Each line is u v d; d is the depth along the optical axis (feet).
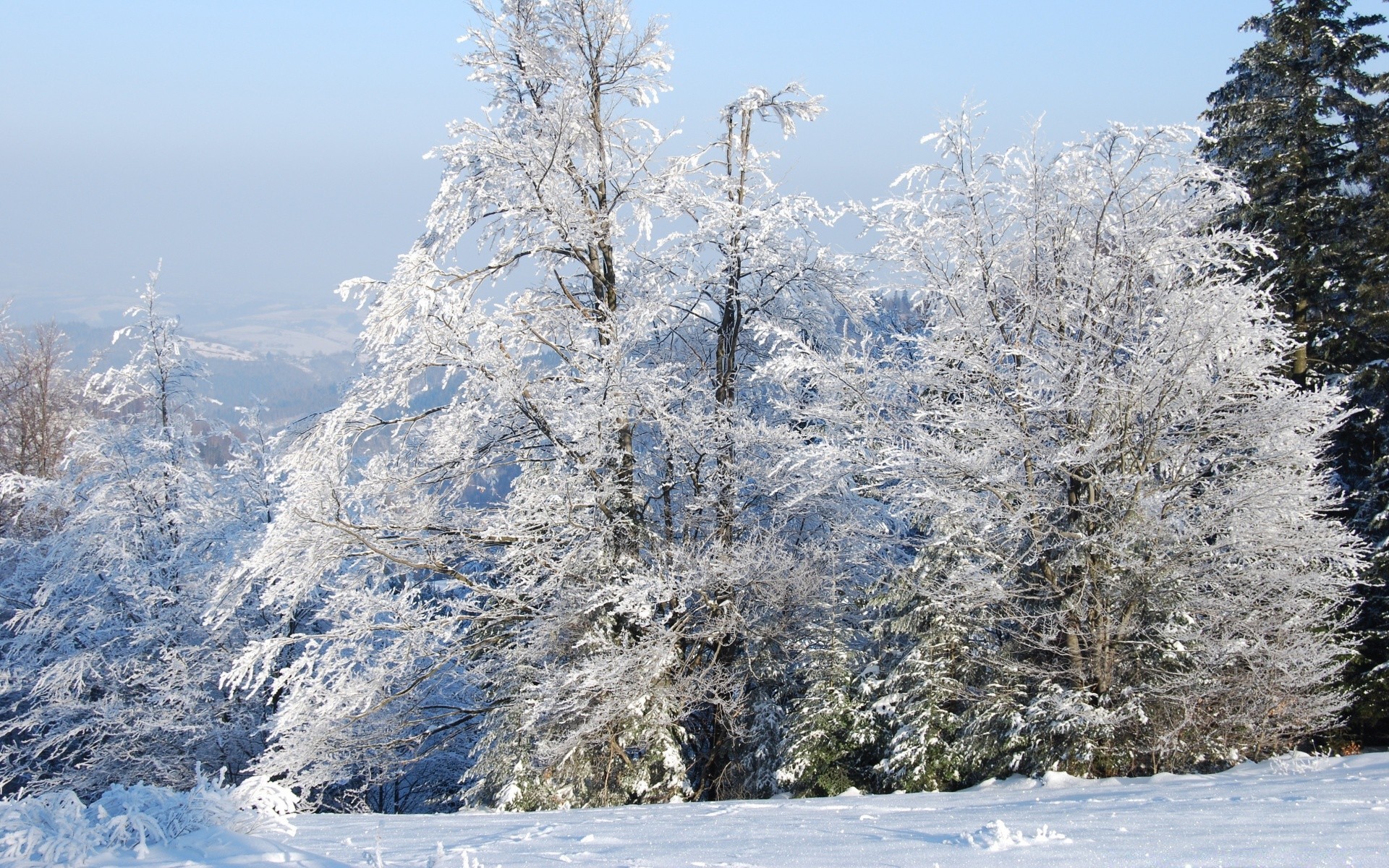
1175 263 37.55
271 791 21.03
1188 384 35.55
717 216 45.65
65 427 99.66
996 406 38.19
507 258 45.06
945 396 41.14
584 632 41.98
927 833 18.28
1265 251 37.63
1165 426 36.86
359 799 54.85
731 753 43.60
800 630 42.70
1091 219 39.68
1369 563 35.60
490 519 42.60
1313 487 35.24
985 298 39.11
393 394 44.19
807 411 41.83
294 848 18.03
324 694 42.73
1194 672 34.01
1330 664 36.14
